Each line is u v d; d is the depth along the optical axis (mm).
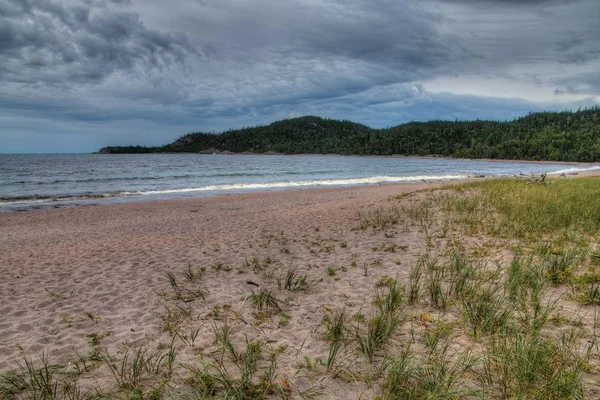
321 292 5477
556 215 10195
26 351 3906
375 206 15094
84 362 3545
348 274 6305
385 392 2984
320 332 4168
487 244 7898
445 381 3012
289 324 4406
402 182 35625
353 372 3338
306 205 17266
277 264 7070
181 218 14180
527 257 6617
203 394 2979
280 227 11172
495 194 15195
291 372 3377
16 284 6188
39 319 4738
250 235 10047
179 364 3521
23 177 39719
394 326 4020
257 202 19438
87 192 26172
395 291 4875
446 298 4926
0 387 3123
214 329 4309
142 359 3396
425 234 9227
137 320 4648
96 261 7605
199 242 9289
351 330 4133
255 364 3494
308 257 7531
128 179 38156
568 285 5320
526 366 3033
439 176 45375
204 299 5289
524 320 4062
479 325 4059
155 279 6324
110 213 15984
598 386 2934
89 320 4680
